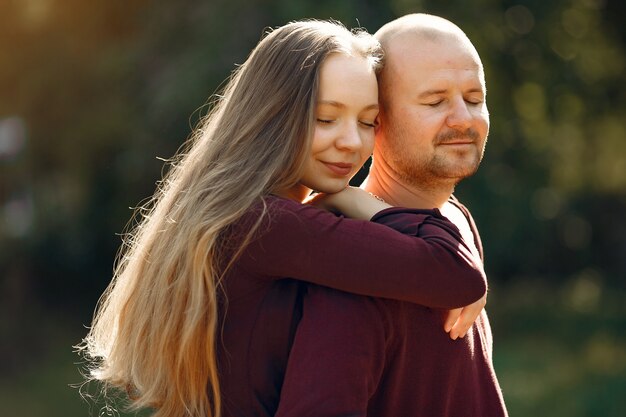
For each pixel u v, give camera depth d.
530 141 13.56
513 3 13.60
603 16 14.38
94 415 10.55
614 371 11.66
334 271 2.15
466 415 2.36
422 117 2.36
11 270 14.14
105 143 12.95
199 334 2.23
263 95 2.30
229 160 2.29
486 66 12.67
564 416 10.44
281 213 2.19
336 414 2.08
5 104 13.57
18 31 13.38
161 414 2.34
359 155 2.32
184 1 12.79
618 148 15.21
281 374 2.25
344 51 2.30
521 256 14.96
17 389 11.87
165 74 12.24
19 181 13.76
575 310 14.93
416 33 2.39
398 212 2.29
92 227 13.74
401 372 2.24
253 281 2.23
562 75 13.83
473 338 2.39
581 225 15.76
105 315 2.53
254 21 11.65
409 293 2.16
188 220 2.26
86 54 13.23
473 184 12.88
